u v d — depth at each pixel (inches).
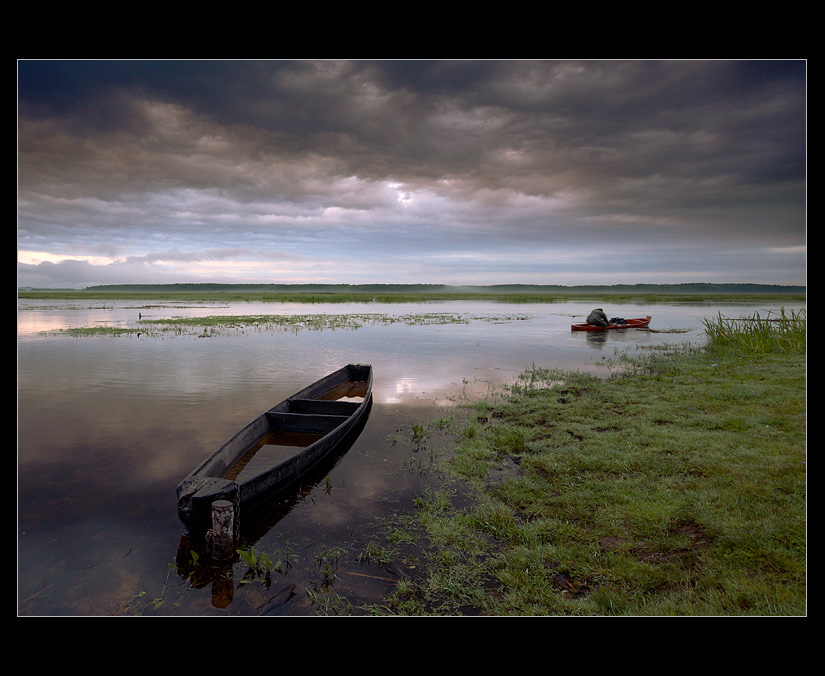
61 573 188.4
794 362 585.9
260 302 2608.3
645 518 214.5
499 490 253.0
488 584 178.2
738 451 284.8
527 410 403.5
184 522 204.2
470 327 1150.3
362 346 808.3
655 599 161.2
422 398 459.2
